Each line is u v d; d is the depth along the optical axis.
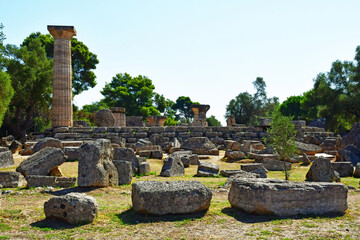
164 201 7.80
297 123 31.44
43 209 8.39
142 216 7.75
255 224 7.26
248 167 15.34
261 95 69.62
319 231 6.80
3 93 27.89
